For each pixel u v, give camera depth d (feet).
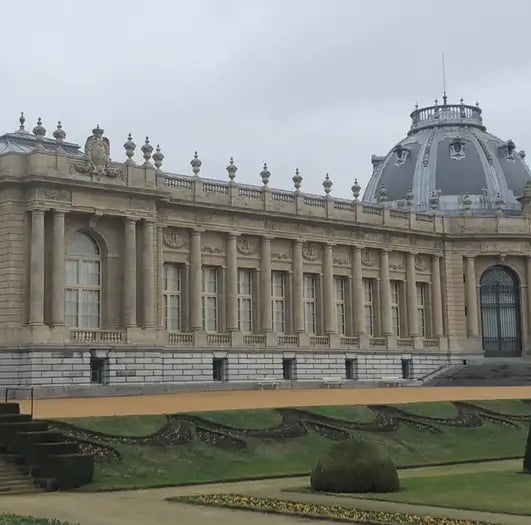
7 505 97.09
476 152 336.49
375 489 100.37
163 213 234.99
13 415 126.52
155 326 226.17
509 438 161.79
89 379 209.97
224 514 87.30
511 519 81.66
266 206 256.93
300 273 265.34
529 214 311.06
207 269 248.52
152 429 134.72
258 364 250.78
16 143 250.37
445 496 95.91
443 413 169.37
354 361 275.59
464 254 306.14
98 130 219.20
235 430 141.38
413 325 294.25
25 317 207.10
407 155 344.08
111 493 107.34
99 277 222.28
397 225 291.38
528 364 290.97
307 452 137.69
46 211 209.05
